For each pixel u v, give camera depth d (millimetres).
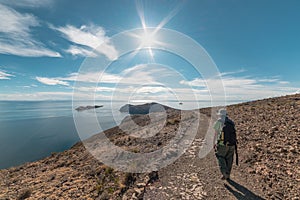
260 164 6953
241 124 13133
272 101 22500
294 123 10602
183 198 5277
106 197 5883
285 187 5297
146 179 6684
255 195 5121
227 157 6066
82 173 9133
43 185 8258
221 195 5258
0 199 7414
